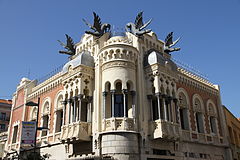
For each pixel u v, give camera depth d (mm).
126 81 26156
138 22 30359
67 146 28266
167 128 25734
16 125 40531
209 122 35688
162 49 33125
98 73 27656
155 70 27359
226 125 38906
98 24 30312
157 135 25016
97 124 25500
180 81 33406
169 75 28656
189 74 36156
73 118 26891
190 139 30625
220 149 35688
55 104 33312
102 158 23875
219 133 36625
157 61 27656
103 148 24234
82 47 33250
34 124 21703
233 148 40000
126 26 31656
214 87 40281
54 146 30750
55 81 34844
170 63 29641
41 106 36375
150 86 27516
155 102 28266
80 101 26766
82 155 25922
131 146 24000
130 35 30297
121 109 26391
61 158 28938
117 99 26812
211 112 37000
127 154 23594
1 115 67188
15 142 40188
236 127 45812
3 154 41094
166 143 27344
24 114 39156
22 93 42375
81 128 25641
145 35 30781
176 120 28141
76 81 27812
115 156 23406
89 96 27469
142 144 24688
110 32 31484
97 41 29406
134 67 27625
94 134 25469
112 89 25875
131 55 27688
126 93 25797
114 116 25766
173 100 28844
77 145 27156
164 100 27078
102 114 25766
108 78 26438
